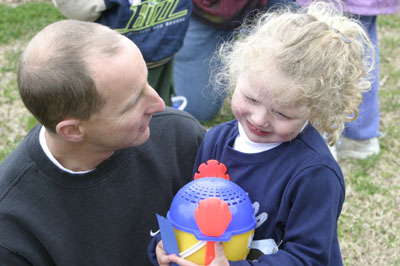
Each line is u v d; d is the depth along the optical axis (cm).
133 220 157
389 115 421
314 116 139
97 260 152
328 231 138
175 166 168
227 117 429
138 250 162
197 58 388
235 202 136
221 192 137
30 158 141
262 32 140
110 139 135
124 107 130
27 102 129
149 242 164
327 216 138
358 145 362
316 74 130
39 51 125
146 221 162
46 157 140
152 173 161
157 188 163
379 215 308
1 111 421
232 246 134
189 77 398
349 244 284
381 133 379
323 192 138
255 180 148
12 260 141
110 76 124
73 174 142
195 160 172
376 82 342
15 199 140
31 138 144
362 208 313
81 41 124
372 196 324
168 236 137
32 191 141
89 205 147
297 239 140
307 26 135
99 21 282
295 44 130
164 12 289
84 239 149
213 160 151
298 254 137
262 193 147
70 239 146
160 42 295
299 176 139
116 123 131
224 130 165
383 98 448
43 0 681
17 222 140
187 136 172
